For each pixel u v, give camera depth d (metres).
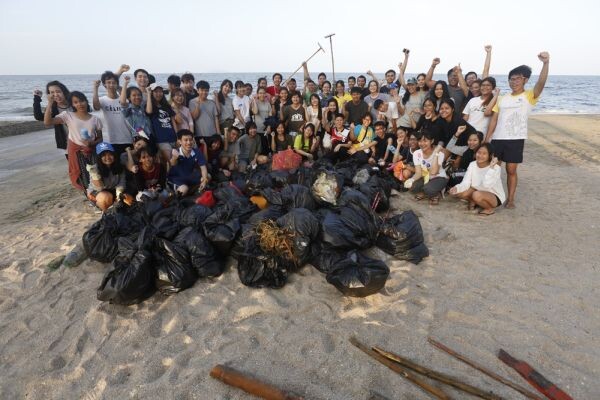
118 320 3.45
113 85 5.80
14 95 42.81
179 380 2.76
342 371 2.76
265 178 5.88
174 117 6.42
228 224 4.27
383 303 3.50
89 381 2.83
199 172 6.12
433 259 4.29
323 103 9.49
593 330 3.07
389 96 8.73
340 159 7.66
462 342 3.00
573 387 2.55
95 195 5.51
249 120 8.17
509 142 5.53
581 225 5.15
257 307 3.51
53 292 3.93
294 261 4.00
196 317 3.44
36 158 11.30
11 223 5.99
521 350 2.89
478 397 2.52
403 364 2.79
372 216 4.54
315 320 3.33
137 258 3.63
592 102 33.94
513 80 5.38
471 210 5.73
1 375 2.91
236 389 2.65
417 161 6.04
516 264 4.14
